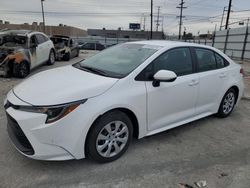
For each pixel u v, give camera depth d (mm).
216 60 4969
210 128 4848
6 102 3334
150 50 4066
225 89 5070
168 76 3537
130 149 3840
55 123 2910
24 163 3338
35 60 10109
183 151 3898
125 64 3838
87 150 3248
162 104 3869
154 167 3418
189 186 3080
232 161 3703
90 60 4402
